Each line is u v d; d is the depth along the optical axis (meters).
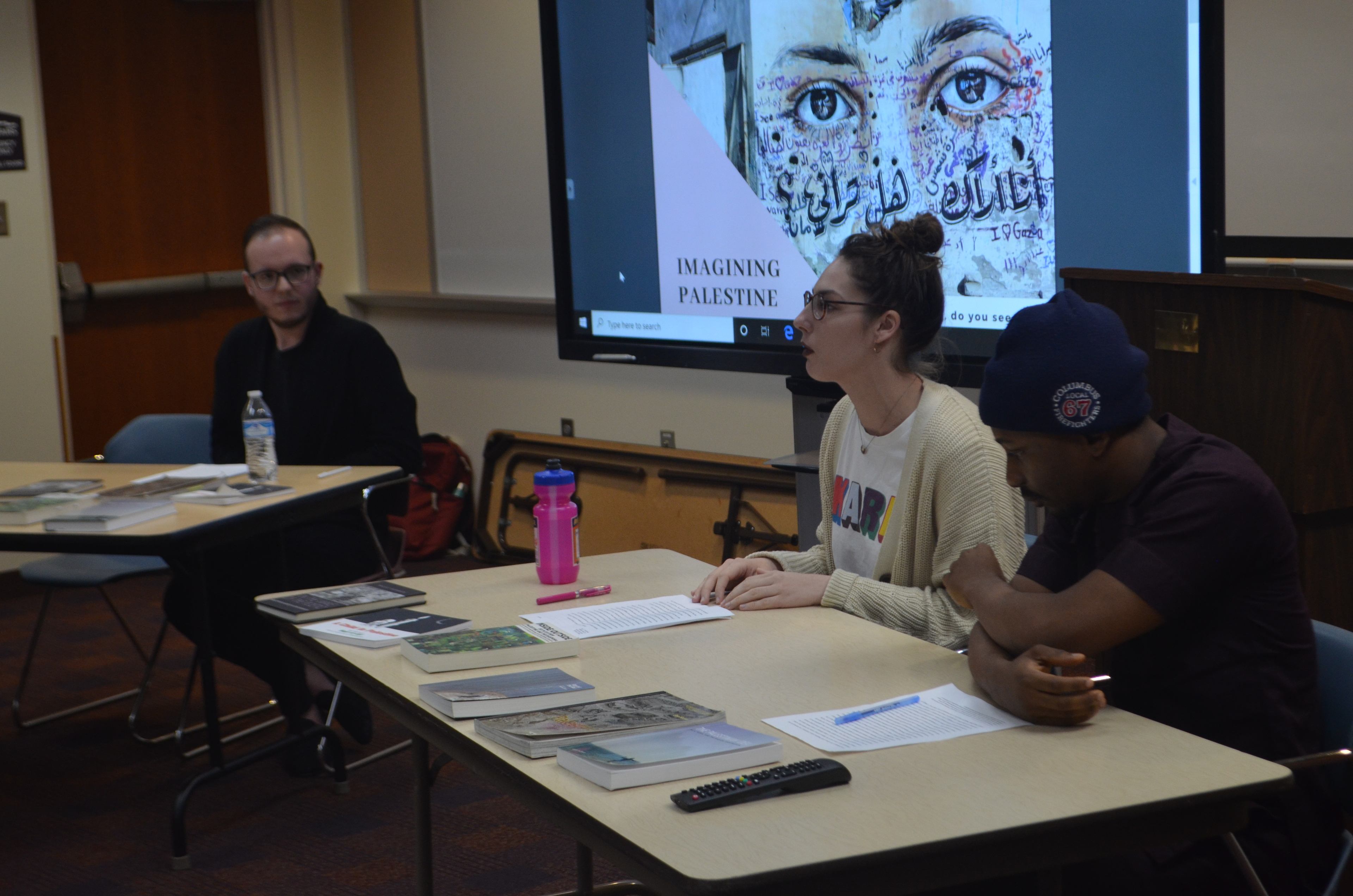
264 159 6.34
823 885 1.18
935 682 1.71
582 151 4.43
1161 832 1.32
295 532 3.52
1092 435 1.61
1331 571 2.03
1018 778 1.36
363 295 6.41
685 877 1.14
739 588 2.16
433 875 2.60
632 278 4.33
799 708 1.62
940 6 3.29
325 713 3.43
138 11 5.90
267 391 3.84
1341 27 3.16
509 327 5.80
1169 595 1.54
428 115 5.98
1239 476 1.57
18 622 4.95
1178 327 2.13
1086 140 3.00
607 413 5.45
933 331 2.21
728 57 3.88
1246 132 3.35
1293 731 1.58
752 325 3.96
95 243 5.84
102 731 3.74
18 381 5.45
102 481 3.45
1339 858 1.60
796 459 3.56
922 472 2.13
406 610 2.14
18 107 5.33
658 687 1.72
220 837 3.00
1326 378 1.95
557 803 1.34
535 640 1.89
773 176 3.82
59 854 2.93
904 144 3.44
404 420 3.78
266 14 6.18
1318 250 3.27
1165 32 2.80
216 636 3.44
